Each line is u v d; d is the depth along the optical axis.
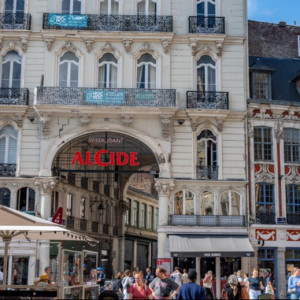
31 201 26.03
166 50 27.05
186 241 24.94
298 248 26.30
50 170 25.84
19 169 25.94
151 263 46.41
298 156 27.50
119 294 17.11
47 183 25.59
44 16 26.98
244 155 26.55
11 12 27.44
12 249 25.08
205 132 26.80
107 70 27.11
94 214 33.28
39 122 26.30
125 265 40.66
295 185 27.11
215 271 25.62
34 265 24.92
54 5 27.36
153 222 47.47
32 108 26.31
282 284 25.67
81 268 13.90
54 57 26.84
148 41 27.16
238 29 27.72
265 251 26.17
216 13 27.91
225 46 27.52
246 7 28.00
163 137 26.25
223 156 26.48
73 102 25.92
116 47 27.09
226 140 26.62
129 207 41.88
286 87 29.55
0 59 27.00
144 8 27.84
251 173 26.55
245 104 26.91
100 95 26.03
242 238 25.39
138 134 26.14
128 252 41.41
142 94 26.17
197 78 27.25
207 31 27.31
